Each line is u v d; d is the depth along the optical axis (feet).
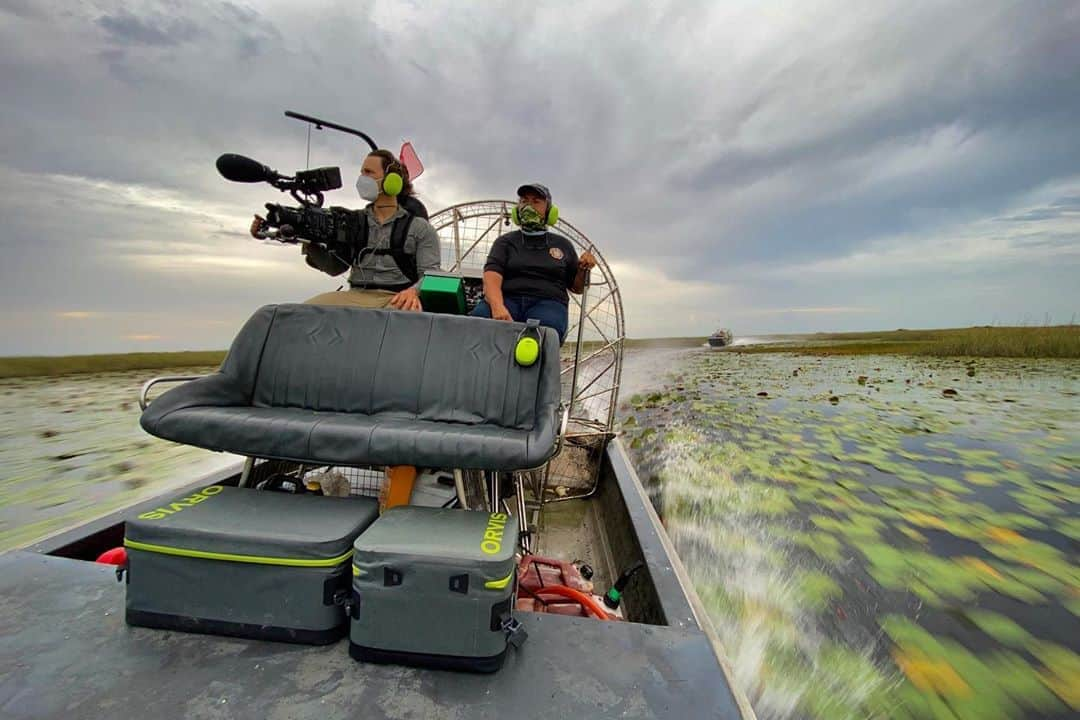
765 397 29.48
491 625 3.65
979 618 8.51
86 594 4.47
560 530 11.34
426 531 4.02
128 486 13.17
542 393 5.80
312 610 3.88
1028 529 12.09
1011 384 32.76
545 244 10.61
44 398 23.26
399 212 8.48
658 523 7.47
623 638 4.27
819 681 7.19
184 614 3.97
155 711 3.28
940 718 6.57
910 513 13.16
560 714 3.43
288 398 5.96
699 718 3.46
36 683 3.47
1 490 12.58
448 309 7.39
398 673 3.72
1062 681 7.12
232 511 4.22
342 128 8.77
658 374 42.47
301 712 3.34
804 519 12.78
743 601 9.04
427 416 5.86
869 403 26.86
